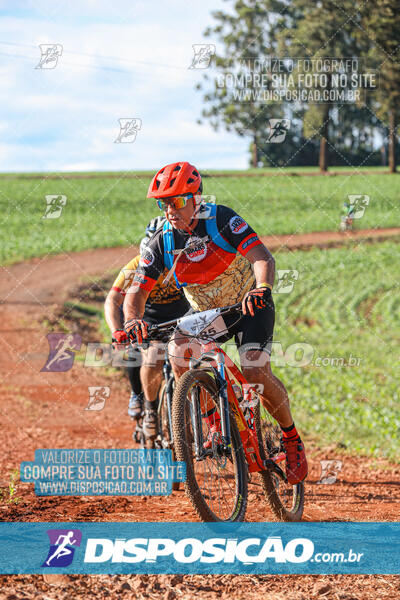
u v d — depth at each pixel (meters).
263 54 41.69
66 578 2.79
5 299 20.88
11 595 2.59
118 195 46.34
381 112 41.72
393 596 2.79
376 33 37.84
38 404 10.00
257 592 2.79
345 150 67.25
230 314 3.81
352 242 31.77
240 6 42.09
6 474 5.34
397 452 7.50
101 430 8.38
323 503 4.85
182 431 3.35
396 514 4.52
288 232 34.28
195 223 3.78
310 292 22.14
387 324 18.45
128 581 2.82
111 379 12.43
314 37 39.06
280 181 50.59
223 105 42.97
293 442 4.09
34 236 33.19
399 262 27.25
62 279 23.91
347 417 9.30
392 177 54.12
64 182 53.19
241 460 3.71
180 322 3.60
